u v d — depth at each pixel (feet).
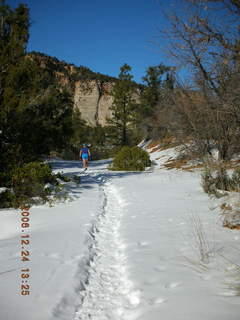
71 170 62.90
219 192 25.16
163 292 9.22
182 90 25.73
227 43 14.87
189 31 15.65
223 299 8.36
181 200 25.44
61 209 23.22
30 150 34.30
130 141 134.10
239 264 10.93
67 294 9.32
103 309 8.77
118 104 126.41
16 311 8.27
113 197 29.84
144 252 13.01
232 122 21.36
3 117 29.66
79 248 13.82
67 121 58.49
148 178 43.65
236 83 16.10
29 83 33.86
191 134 28.32
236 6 13.98
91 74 294.46
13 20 34.83
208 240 14.14
